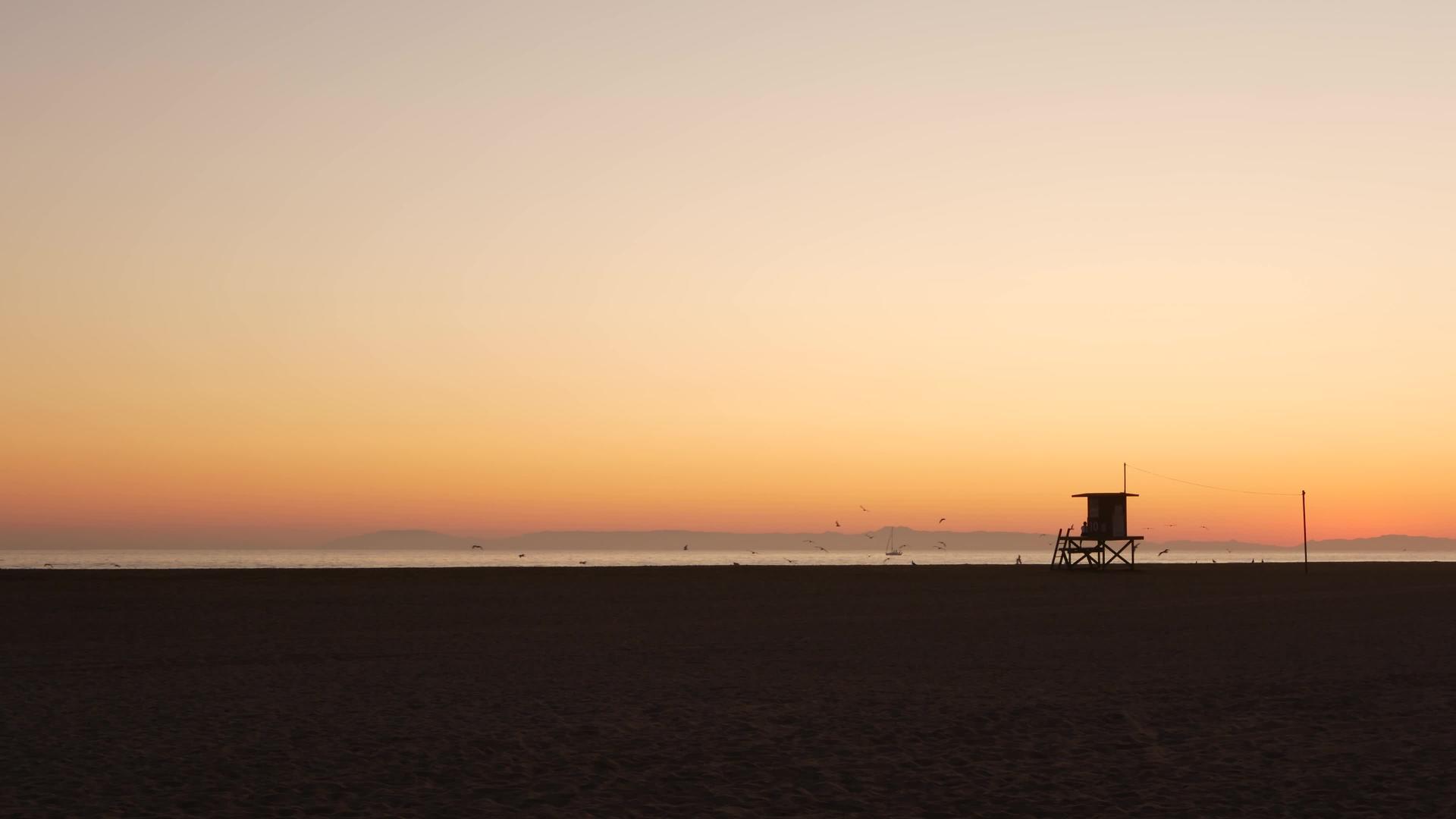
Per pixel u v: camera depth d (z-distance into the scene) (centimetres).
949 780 1370
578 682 2334
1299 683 2256
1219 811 1195
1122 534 9150
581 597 5278
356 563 17550
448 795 1295
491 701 2064
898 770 1427
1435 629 3609
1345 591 6109
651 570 8862
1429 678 2336
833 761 1488
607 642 3216
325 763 1484
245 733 1712
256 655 2848
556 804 1253
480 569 8631
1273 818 1165
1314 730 1702
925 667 2580
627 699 2077
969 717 1842
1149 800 1252
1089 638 3316
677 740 1648
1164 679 2345
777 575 7969
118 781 1369
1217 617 4178
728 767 1451
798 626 3759
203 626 3669
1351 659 2719
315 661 2738
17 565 14150
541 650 2991
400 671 2525
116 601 4650
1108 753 1534
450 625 3759
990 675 2430
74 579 6084
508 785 1352
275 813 1208
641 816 1194
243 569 8138
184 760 1503
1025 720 1816
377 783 1359
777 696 2111
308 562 18362
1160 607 4744
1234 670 2491
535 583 6438
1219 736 1655
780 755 1536
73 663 2677
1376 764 1434
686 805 1243
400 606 4606
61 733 1719
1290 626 3719
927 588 6328
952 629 3616
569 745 1612
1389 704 1967
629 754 1545
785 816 1193
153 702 2045
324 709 1964
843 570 9119
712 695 2123
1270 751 1536
